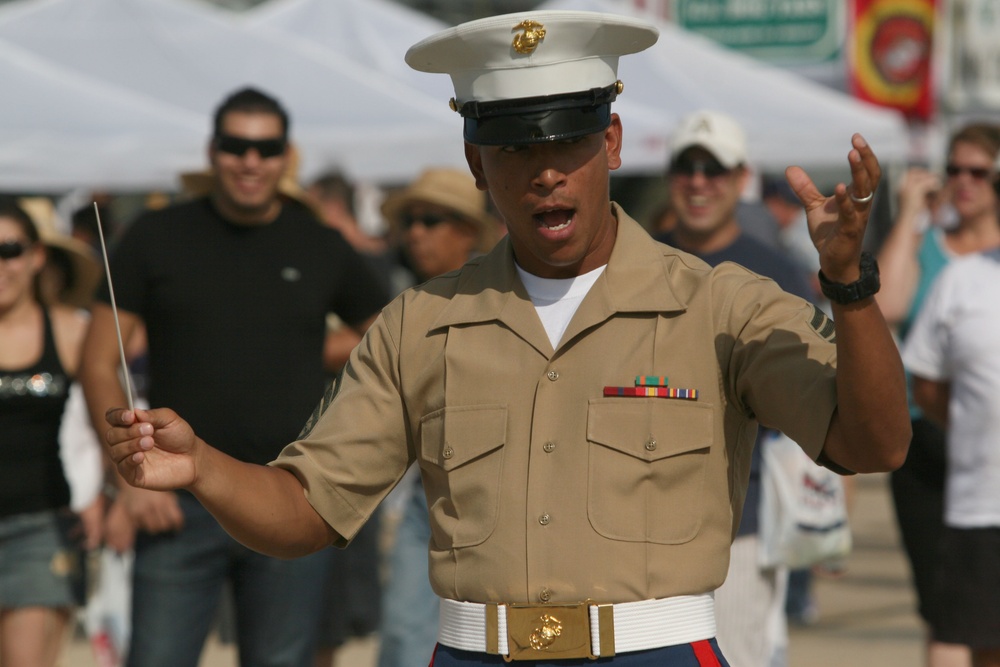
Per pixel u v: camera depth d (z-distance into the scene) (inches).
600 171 292.0
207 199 524.1
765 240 710.5
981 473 529.3
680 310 289.4
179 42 947.3
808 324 281.7
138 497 495.2
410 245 647.8
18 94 885.2
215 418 504.7
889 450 263.7
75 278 720.3
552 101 285.0
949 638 536.7
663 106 977.5
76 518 575.5
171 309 508.1
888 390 257.3
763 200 1237.7
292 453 306.2
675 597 283.1
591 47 287.1
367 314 542.0
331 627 622.5
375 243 1101.1
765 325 283.9
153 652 497.0
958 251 616.4
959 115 1740.9
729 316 287.7
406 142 895.7
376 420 305.9
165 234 513.3
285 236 522.0
